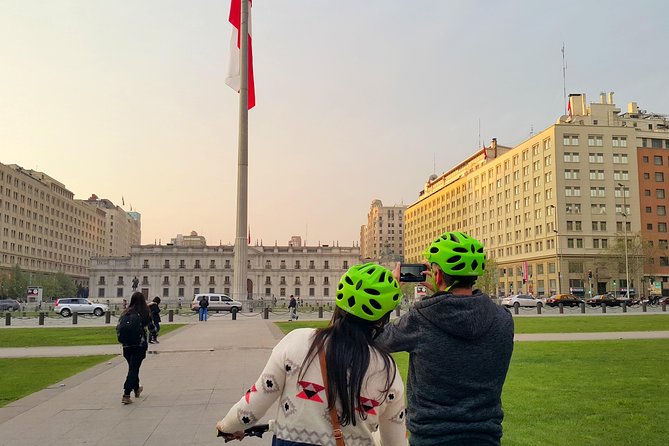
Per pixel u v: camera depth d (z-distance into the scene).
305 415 2.32
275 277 131.12
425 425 2.45
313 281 131.88
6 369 12.95
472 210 112.88
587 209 82.56
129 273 127.19
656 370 11.45
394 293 2.43
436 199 134.25
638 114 105.12
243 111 40.78
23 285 98.56
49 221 123.62
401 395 2.46
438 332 2.49
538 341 18.28
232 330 25.53
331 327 2.48
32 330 27.58
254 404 2.44
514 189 95.44
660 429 6.56
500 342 2.50
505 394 8.80
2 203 101.25
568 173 83.00
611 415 7.31
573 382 9.95
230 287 129.00
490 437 2.43
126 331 8.59
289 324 30.53
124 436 6.62
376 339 2.60
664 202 85.69
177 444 6.28
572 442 6.05
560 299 57.41
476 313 2.45
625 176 84.06
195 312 50.31
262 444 6.32
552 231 83.25
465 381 2.44
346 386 2.28
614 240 82.25
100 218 163.25
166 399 8.99
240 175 41.28
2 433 6.77
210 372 12.11
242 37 40.56
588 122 93.44
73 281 126.25
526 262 86.62
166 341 19.58
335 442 2.30
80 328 29.12
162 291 127.56
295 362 2.38
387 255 56.12
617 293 79.81
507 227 97.88
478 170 110.38
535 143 88.75
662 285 84.38
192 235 144.62
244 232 41.81
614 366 12.05
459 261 2.62
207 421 7.44
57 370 12.75
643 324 27.50
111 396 9.30
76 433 6.77
